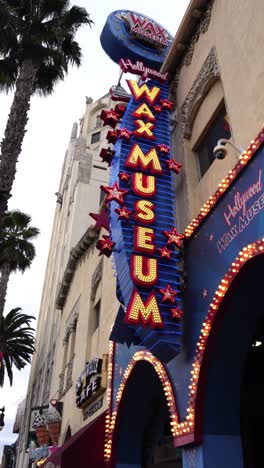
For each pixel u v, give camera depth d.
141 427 11.47
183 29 12.34
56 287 36.78
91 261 21.31
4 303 24.97
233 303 7.07
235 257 7.06
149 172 10.55
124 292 8.91
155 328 8.20
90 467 11.38
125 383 10.96
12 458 57.94
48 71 19.09
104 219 11.33
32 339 33.41
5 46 17.47
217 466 7.00
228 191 7.54
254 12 8.82
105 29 14.66
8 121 15.88
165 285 8.68
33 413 24.66
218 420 7.31
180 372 8.25
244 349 7.43
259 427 8.04
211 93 11.04
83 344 18.86
